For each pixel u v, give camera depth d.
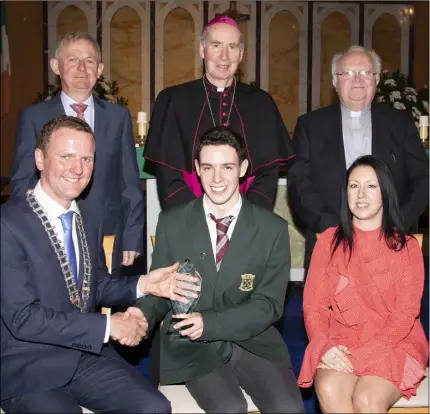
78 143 2.90
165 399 2.85
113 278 3.27
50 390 2.86
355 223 3.30
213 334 3.05
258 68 11.89
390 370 3.02
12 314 2.82
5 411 2.88
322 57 12.02
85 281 3.01
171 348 3.16
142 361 4.42
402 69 12.19
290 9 11.89
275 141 4.00
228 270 3.17
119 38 11.66
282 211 5.61
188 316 3.05
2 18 9.98
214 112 3.99
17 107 11.50
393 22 12.14
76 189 2.93
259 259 3.20
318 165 4.06
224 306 3.16
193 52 11.77
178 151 3.95
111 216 4.00
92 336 2.88
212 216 3.23
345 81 4.05
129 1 11.62
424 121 5.88
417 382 3.08
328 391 3.00
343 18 12.03
